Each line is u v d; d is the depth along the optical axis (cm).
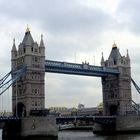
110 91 18562
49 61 15388
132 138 12875
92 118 15950
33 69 14625
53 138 13288
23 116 13762
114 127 17100
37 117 13312
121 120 17025
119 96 18125
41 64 14925
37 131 13212
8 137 13850
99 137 13912
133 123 17250
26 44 14625
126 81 18588
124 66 18600
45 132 13338
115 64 18462
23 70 14288
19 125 13262
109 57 18800
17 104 14862
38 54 14900
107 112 18538
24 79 14512
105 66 18338
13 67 15125
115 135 15138
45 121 13425
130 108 18438
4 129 14150
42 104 14688
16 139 13312
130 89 18688
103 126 17562
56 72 15762
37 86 14662
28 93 14300
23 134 12975
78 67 16400
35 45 14888
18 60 15025
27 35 14912
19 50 15025
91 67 17038
